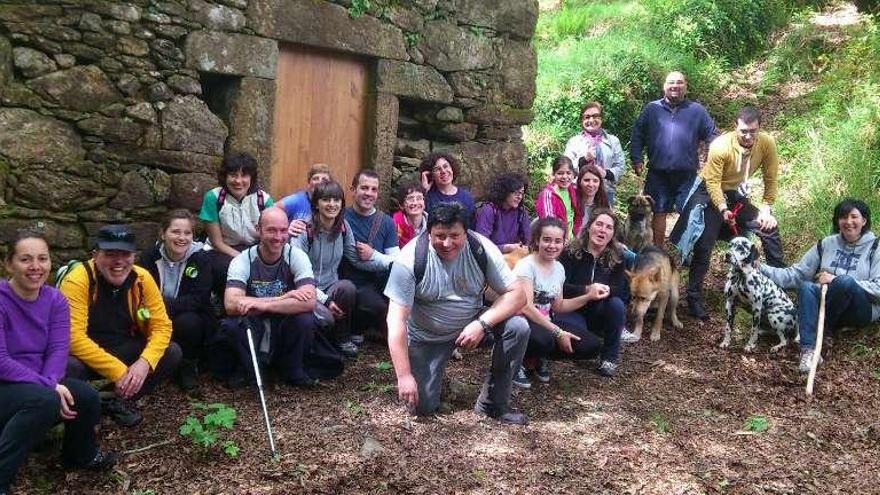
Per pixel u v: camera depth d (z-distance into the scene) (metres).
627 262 5.84
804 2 13.49
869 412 4.76
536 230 4.64
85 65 4.70
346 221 5.22
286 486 3.44
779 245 6.12
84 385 3.40
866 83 9.51
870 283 5.32
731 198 6.23
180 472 3.52
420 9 6.35
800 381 5.17
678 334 5.97
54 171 4.61
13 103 4.46
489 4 6.85
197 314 4.43
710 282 6.98
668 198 6.78
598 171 5.87
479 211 5.66
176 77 5.02
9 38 4.45
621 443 4.13
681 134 6.58
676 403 4.77
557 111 9.94
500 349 4.14
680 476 3.82
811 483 3.85
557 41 13.12
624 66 10.63
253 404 4.27
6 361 3.21
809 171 8.31
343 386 4.61
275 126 5.64
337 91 6.01
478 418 4.30
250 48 5.30
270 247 4.33
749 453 4.14
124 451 3.69
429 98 6.51
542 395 4.73
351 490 3.46
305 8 5.55
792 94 11.02
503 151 7.17
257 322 4.38
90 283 3.85
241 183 4.82
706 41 12.27
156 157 5.00
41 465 3.54
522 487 3.58
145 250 4.96
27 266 3.29
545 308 4.73
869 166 7.95
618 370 5.24
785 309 5.56
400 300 3.95
